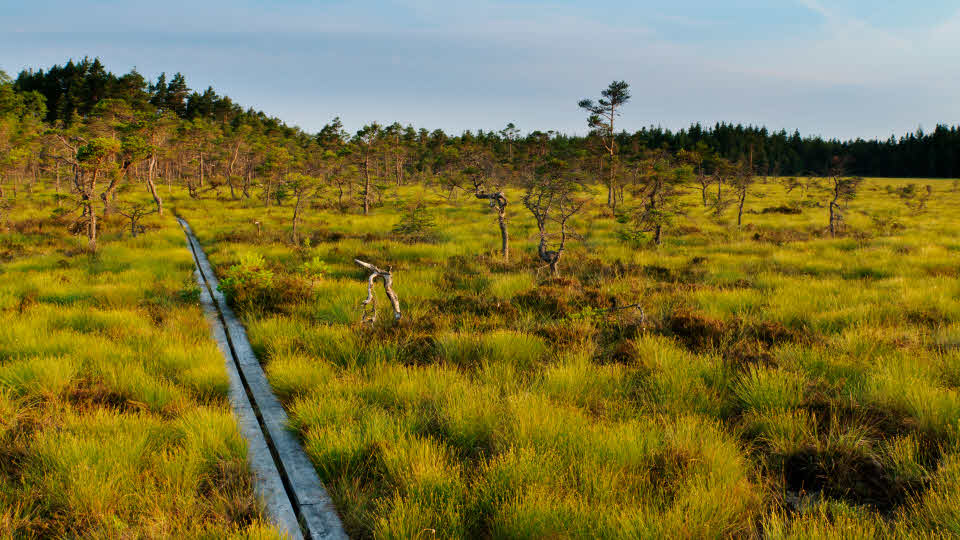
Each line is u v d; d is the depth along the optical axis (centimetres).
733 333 723
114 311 828
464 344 674
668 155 4156
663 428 450
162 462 384
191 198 3959
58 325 755
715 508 325
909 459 377
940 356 589
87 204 1605
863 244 1655
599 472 366
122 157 1700
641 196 1948
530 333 731
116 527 310
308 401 490
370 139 3114
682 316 765
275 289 946
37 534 318
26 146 3441
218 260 1407
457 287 1121
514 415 453
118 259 1349
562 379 543
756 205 3747
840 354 625
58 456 383
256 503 357
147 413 483
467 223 2461
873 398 490
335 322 802
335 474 398
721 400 517
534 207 1267
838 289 1000
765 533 303
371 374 587
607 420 465
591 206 3005
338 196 3781
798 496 366
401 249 1575
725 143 11238
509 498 335
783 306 862
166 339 705
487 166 1966
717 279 1173
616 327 786
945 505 313
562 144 5947
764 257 1490
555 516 311
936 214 3020
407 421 455
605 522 312
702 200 3772
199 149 4759
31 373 541
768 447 425
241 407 529
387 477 387
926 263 1248
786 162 11169
